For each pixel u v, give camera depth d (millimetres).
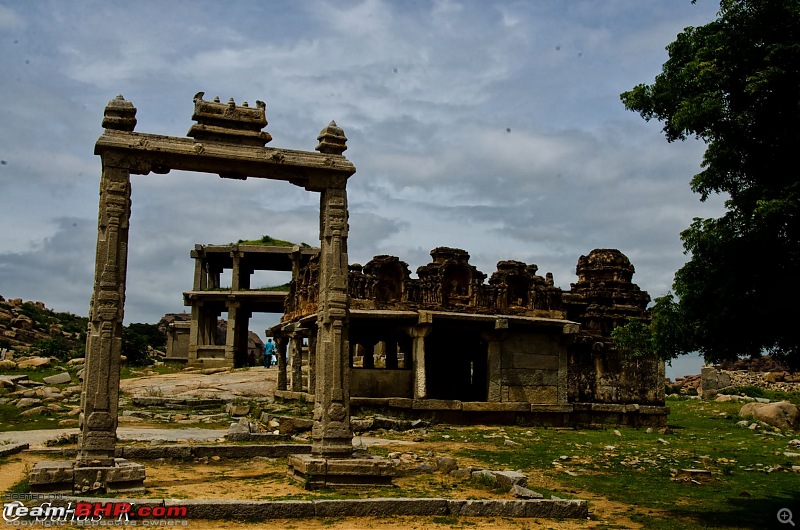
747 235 14188
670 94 15156
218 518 12984
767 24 13914
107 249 15492
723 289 14266
